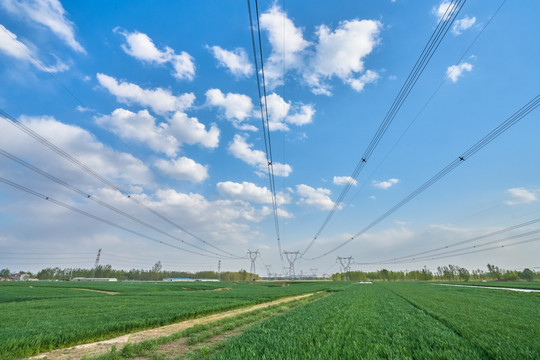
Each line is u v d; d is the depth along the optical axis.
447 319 16.42
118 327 14.50
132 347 10.16
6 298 35.81
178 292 53.97
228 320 17.77
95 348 11.19
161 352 10.18
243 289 71.69
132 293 50.28
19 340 10.77
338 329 12.85
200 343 11.70
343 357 8.38
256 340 10.55
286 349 9.08
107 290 59.19
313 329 12.96
